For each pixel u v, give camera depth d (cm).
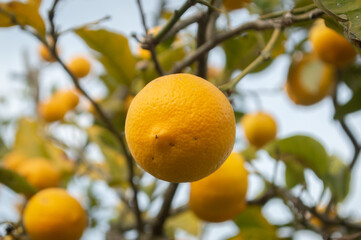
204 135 69
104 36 88
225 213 86
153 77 93
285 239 94
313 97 99
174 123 69
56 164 110
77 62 116
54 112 116
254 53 94
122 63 91
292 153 91
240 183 85
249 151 95
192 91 70
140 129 70
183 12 75
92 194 119
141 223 92
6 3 82
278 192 92
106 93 108
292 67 98
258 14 89
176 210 96
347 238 85
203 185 84
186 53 93
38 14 83
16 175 88
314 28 95
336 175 93
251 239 93
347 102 90
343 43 92
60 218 86
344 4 70
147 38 78
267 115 103
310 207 90
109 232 97
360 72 97
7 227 88
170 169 70
